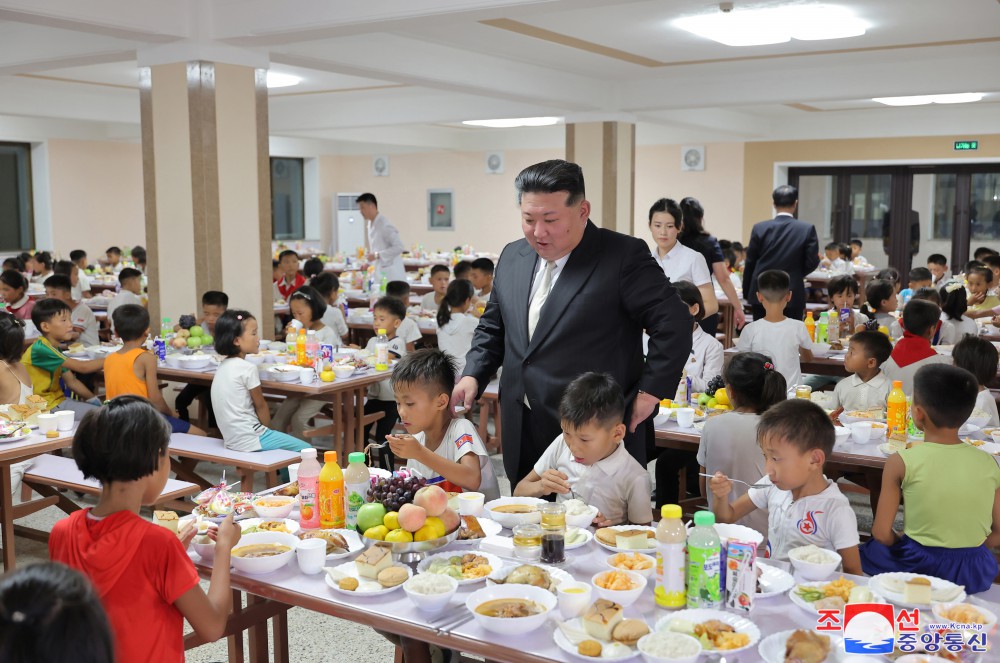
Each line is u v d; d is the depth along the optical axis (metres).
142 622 1.75
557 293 2.47
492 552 2.09
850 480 4.03
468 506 2.26
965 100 10.45
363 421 4.94
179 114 5.39
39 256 10.05
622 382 2.50
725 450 2.94
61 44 5.88
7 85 9.10
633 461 2.35
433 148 14.77
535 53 7.23
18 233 12.93
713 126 11.44
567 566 2.00
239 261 5.65
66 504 3.92
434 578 1.82
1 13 4.44
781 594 1.86
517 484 2.59
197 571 2.01
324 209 16.52
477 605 1.75
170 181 5.52
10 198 12.81
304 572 1.99
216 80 5.38
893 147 12.40
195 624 1.82
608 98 8.82
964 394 2.32
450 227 15.81
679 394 3.77
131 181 14.14
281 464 3.94
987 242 12.25
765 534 2.76
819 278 9.96
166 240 5.62
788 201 6.38
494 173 15.27
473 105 9.75
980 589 2.33
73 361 4.90
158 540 1.77
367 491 2.22
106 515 1.79
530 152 14.89
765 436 2.18
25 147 12.90
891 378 4.03
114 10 4.82
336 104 10.55
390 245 8.91
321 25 4.91
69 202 13.23
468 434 2.50
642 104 8.80
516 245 2.70
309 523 2.22
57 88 9.52
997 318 5.91
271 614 2.50
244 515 2.34
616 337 2.47
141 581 1.75
